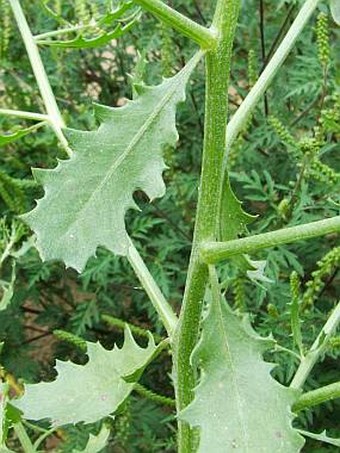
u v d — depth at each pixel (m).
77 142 0.25
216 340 0.26
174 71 0.73
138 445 0.68
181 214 0.70
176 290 0.71
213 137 0.26
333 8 0.26
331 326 0.35
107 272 0.69
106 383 0.33
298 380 0.33
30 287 0.73
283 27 0.70
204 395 0.25
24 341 0.79
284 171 0.70
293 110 0.73
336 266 0.64
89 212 0.24
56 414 0.32
